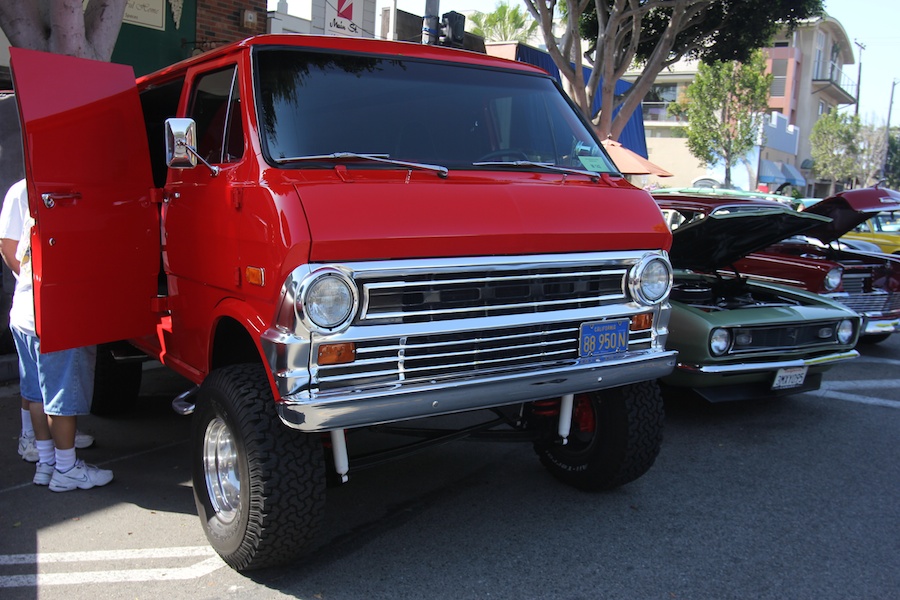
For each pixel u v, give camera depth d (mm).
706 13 16531
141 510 4328
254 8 11984
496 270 3385
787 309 6117
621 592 3492
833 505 4527
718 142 35594
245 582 3553
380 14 11797
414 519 4246
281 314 3082
